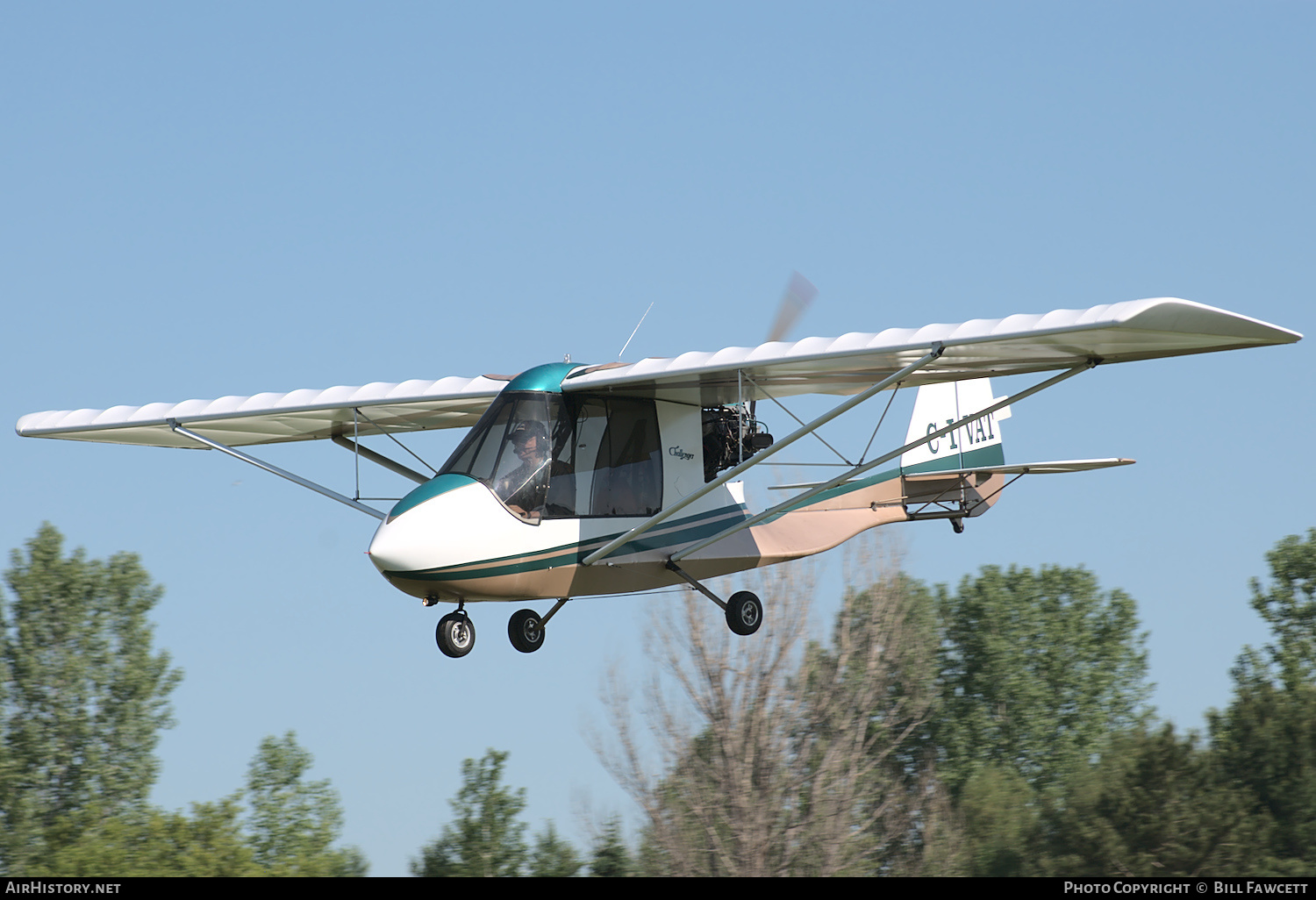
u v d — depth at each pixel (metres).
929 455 57.81
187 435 50.72
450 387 47.03
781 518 49.94
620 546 41.81
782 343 38.28
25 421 52.47
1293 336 34.12
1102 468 51.84
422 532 37.47
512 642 41.66
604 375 41.22
